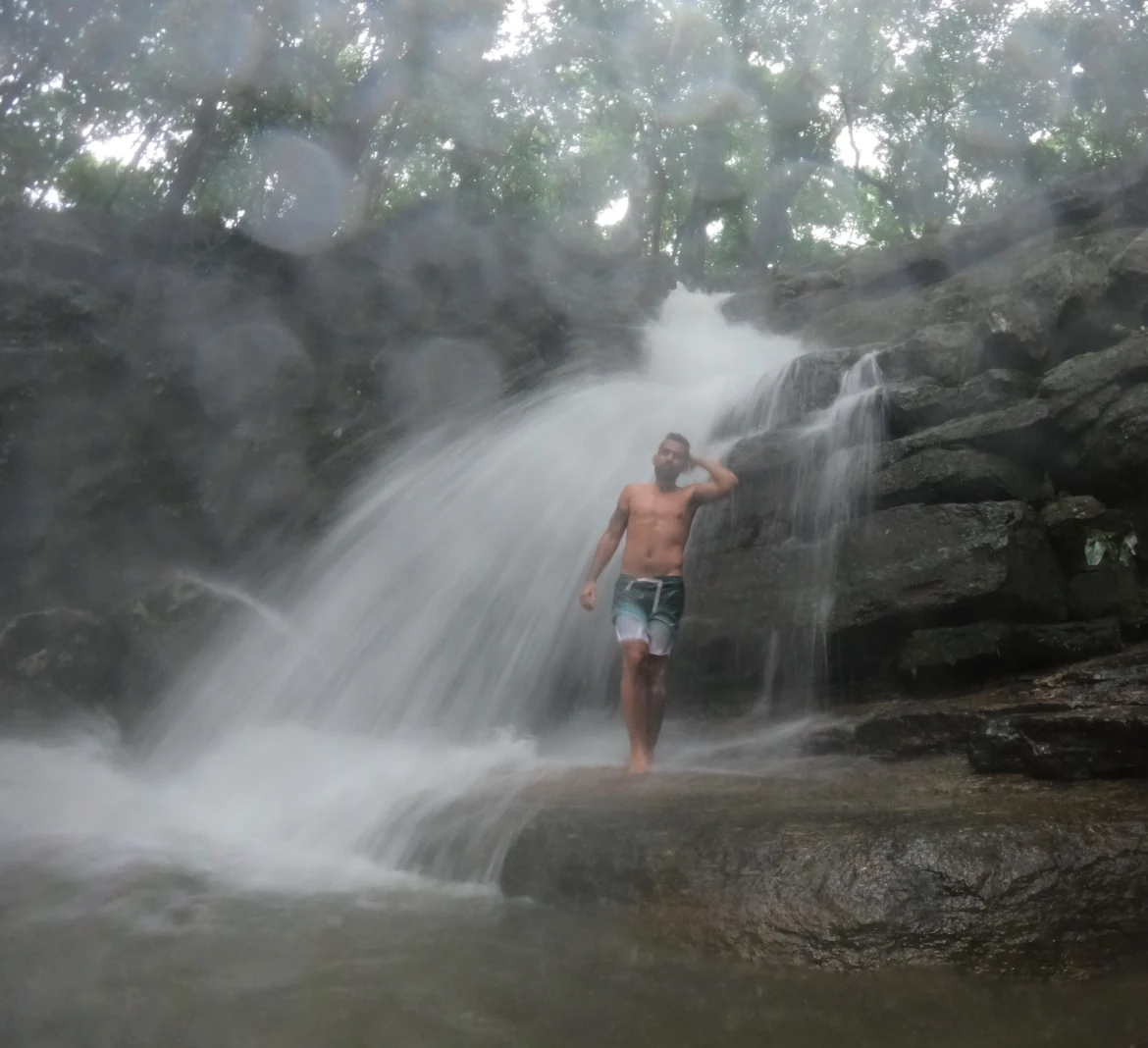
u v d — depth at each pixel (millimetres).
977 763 5617
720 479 7191
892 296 13898
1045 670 7137
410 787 6422
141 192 19031
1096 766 5145
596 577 7168
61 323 13656
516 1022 3123
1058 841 3980
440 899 4609
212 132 18656
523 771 6805
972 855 3918
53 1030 3082
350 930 4105
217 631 10367
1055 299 9156
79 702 9594
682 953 3805
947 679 7375
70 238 14969
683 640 8633
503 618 9953
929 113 26406
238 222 16281
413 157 22656
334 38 19141
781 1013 3195
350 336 14539
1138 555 7633
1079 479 7965
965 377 8969
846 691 8000
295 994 3371
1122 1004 3254
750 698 8422
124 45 17578
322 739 8992
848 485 8430
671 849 4398
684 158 26672
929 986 3432
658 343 14852
